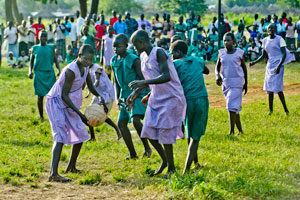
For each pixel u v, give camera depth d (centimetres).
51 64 970
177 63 594
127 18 2033
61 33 2134
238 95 823
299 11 5575
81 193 523
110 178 585
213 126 895
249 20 4303
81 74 584
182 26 2041
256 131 848
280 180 550
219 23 1847
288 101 1155
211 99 1241
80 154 699
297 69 1723
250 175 574
